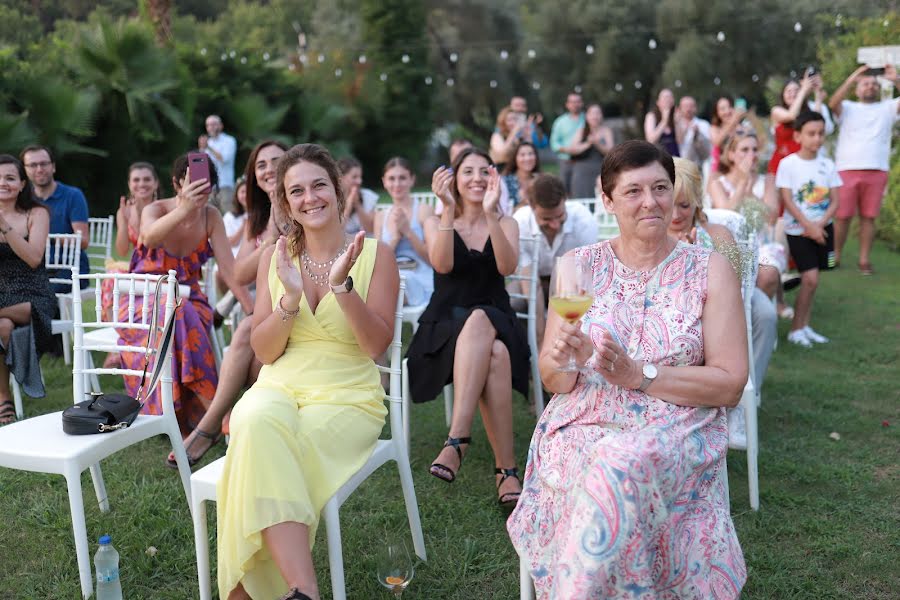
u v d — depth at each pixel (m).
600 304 2.38
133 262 3.98
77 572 2.87
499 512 3.29
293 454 2.39
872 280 7.70
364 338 2.68
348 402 2.65
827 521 3.11
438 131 28.72
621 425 2.25
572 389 2.36
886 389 4.64
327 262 2.83
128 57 13.53
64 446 2.68
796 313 5.73
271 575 2.43
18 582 2.81
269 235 3.94
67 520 3.20
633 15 26.36
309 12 28.17
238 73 18.02
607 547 1.92
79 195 5.60
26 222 4.41
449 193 3.62
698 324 2.29
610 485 1.95
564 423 2.32
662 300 2.33
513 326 3.46
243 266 3.76
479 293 3.70
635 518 1.94
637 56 26.06
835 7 18.73
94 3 26.70
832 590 2.67
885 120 7.79
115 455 3.87
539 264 4.45
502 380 3.31
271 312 2.78
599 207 6.46
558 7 26.98
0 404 4.37
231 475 2.34
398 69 22.56
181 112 14.21
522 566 2.27
